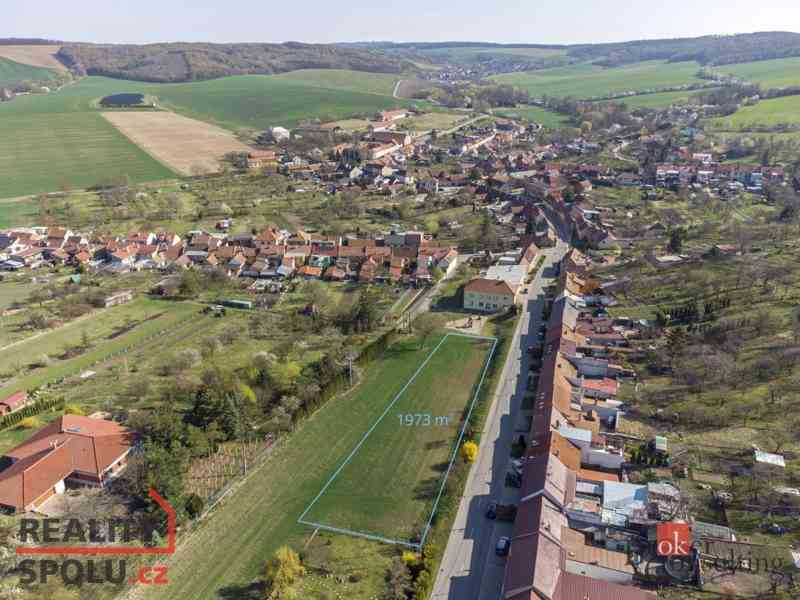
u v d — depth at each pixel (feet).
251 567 276.62
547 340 472.85
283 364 438.81
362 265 655.76
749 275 541.34
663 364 433.48
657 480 323.37
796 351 412.77
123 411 400.06
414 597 254.88
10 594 257.14
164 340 510.17
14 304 582.76
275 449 362.94
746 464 330.34
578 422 364.58
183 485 323.57
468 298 564.30
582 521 294.87
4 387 434.71
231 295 609.01
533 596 239.09
